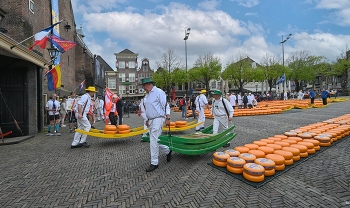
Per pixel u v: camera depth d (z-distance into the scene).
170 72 40.72
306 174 4.67
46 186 4.39
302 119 13.66
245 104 23.41
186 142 5.80
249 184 4.21
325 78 68.38
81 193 4.04
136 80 54.09
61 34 22.16
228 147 7.18
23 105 10.98
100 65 37.62
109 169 5.36
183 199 3.72
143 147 7.70
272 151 5.40
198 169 5.14
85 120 7.94
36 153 7.09
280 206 3.44
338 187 4.02
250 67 48.00
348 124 9.14
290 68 49.75
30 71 11.29
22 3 12.18
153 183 4.42
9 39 8.29
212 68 42.19
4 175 5.04
